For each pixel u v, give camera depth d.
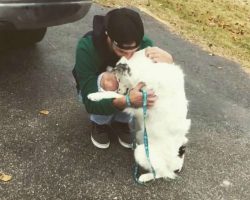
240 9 8.17
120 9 2.91
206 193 3.10
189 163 3.40
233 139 3.86
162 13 6.95
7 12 3.41
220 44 6.25
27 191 2.83
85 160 3.21
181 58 5.45
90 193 2.91
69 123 3.60
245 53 6.14
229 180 3.30
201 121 4.04
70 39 5.08
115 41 2.83
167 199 2.97
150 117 2.87
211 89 4.77
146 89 2.80
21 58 4.43
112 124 3.42
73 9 3.89
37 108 3.71
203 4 7.91
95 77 3.08
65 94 3.99
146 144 2.94
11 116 3.54
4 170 2.97
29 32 4.59
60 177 3.00
